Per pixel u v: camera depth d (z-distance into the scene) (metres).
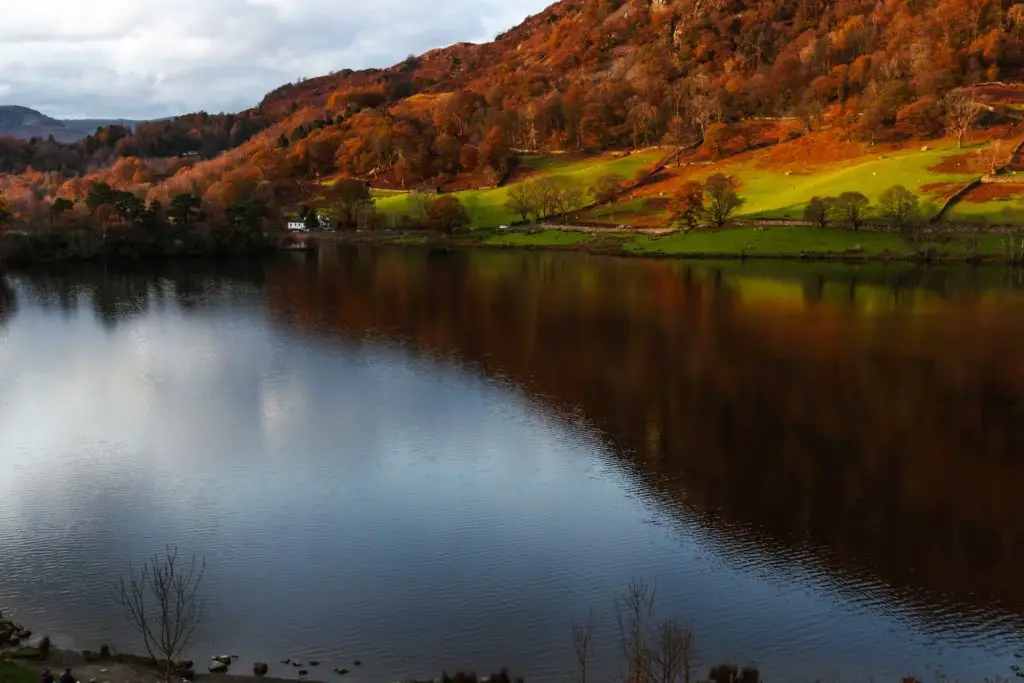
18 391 82.31
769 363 88.62
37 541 50.16
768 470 60.62
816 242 172.75
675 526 52.00
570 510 54.44
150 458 64.25
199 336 106.56
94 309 125.56
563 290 137.12
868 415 71.81
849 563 47.22
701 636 40.19
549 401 77.44
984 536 50.28
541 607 42.75
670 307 120.38
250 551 48.97
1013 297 121.88
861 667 37.84
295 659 37.62
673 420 71.62
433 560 47.78
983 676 37.19
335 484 59.09
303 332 108.12
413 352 96.69
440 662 37.75
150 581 44.81
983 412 72.06
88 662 36.12
